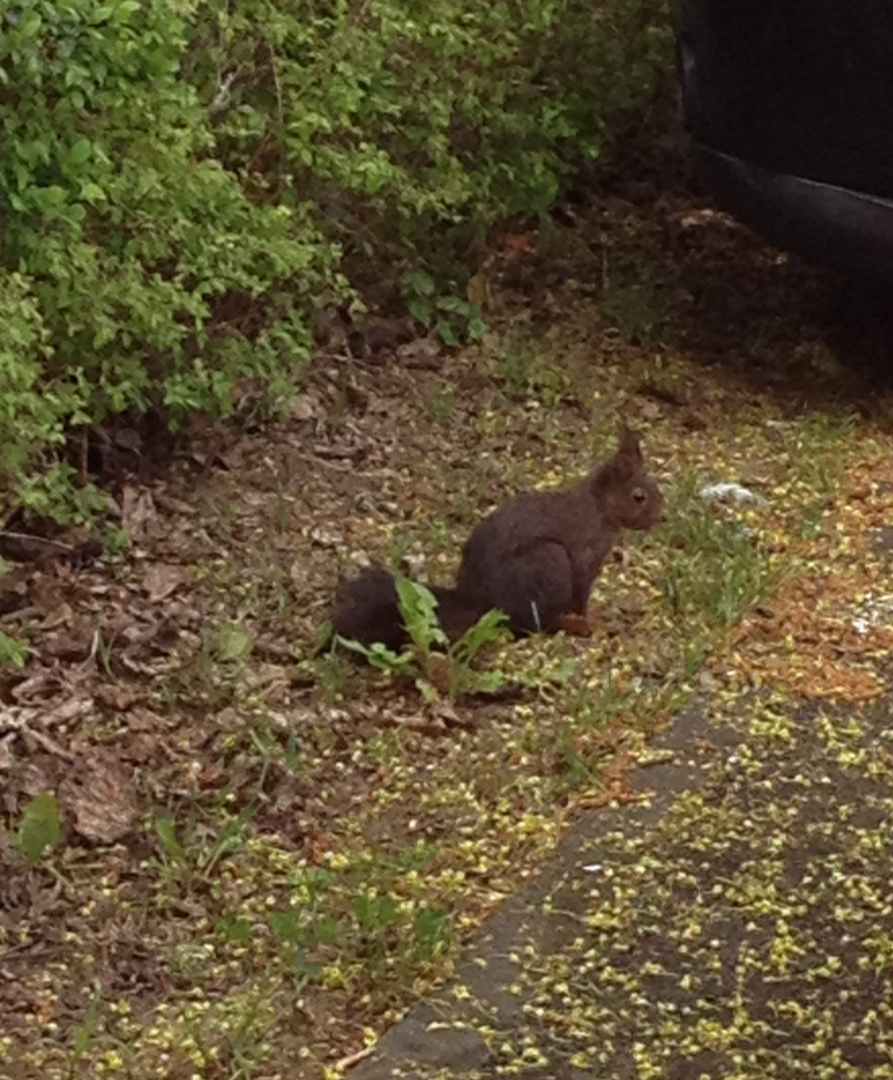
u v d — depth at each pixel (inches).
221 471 236.2
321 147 246.4
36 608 202.2
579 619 203.6
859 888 165.5
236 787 175.6
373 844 169.0
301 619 206.1
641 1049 144.3
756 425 263.4
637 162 346.6
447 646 194.4
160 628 199.9
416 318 280.5
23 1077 138.6
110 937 154.8
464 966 152.7
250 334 251.6
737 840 171.9
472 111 280.8
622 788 178.5
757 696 196.2
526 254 308.7
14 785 171.9
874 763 185.5
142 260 223.6
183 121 224.4
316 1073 140.3
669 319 295.6
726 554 222.7
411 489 238.8
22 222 203.0
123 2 198.8
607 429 258.7
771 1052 144.6
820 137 250.8
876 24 240.1
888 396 276.7
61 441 200.1
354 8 257.6
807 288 309.1
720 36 259.0
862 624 211.6
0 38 191.0
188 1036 143.4
